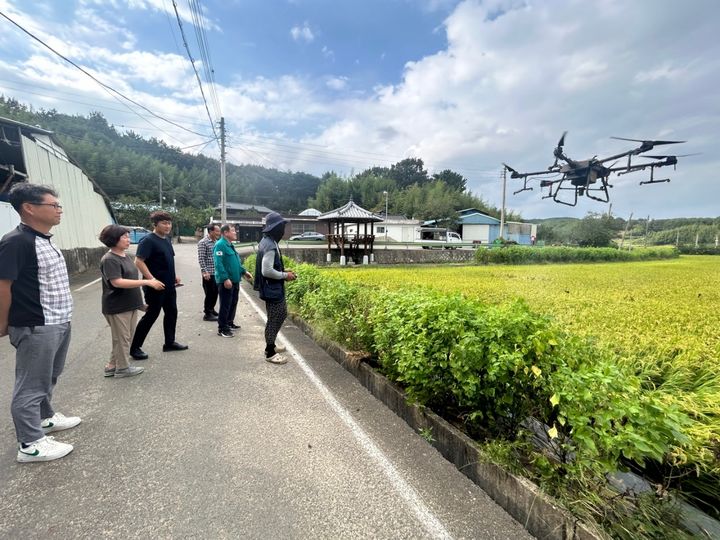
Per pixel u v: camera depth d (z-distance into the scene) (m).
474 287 9.87
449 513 2.11
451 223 50.69
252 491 2.25
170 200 58.91
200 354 4.91
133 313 4.11
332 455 2.66
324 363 4.66
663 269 19.27
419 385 2.95
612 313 6.00
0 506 2.07
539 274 15.38
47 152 12.20
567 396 1.88
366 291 4.96
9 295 2.38
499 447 2.27
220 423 3.08
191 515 2.03
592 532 1.69
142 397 3.55
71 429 2.94
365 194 66.12
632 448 1.65
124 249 3.94
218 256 5.66
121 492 2.21
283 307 4.58
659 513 1.77
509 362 2.26
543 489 1.96
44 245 2.58
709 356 3.50
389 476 2.43
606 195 8.72
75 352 4.89
